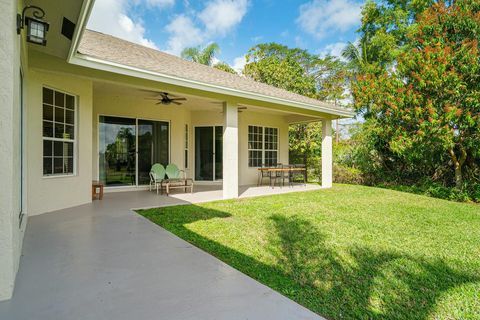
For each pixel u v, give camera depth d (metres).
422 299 2.38
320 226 4.71
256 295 2.30
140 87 5.89
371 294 2.45
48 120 5.26
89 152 6.31
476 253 3.51
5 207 2.17
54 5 3.25
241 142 11.12
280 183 11.09
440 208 6.68
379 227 4.71
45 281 2.46
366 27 16.88
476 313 2.17
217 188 9.61
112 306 2.07
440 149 8.76
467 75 7.90
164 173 8.75
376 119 10.73
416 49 9.16
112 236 3.84
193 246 3.51
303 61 23.36
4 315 1.93
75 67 5.08
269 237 4.01
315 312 2.11
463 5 8.44
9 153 2.18
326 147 10.55
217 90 6.59
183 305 2.11
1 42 2.17
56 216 4.99
